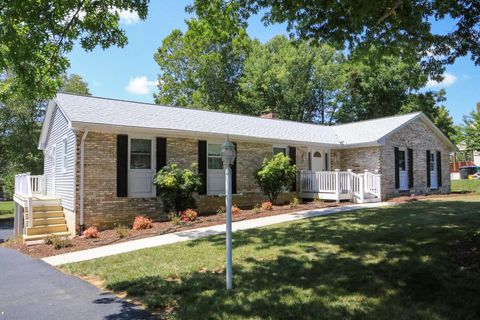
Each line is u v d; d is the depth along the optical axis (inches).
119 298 215.2
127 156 514.0
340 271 231.5
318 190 705.0
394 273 218.8
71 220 480.4
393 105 1373.0
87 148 478.9
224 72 1524.4
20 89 291.3
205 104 1496.1
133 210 511.8
